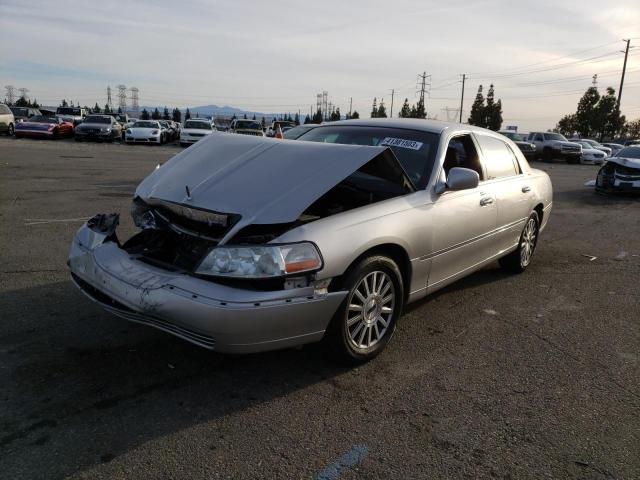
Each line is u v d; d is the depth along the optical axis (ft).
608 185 45.60
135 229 23.16
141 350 11.70
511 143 18.90
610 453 8.96
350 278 10.65
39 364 10.86
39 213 25.45
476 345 13.08
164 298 9.64
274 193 10.50
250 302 9.35
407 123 15.44
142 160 58.59
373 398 10.35
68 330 12.46
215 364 11.30
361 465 8.36
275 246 9.63
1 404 9.40
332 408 9.93
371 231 10.91
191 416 9.43
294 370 11.25
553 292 17.62
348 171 10.89
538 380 11.43
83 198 30.40
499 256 17.26
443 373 11.53
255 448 8.64
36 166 45.93
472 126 16.76
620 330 14.47
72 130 102.53
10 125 92.89
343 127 16.03
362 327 11.37
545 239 26.76
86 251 11.69
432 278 13.35
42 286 15.20
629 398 10.82
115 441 8.61
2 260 17.49
